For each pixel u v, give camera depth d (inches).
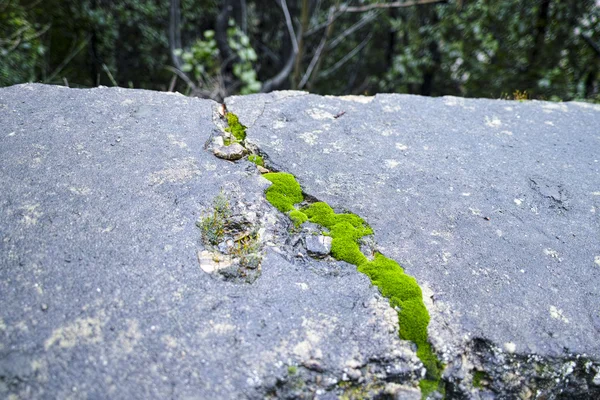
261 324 14.4
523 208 20.7
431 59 86.0
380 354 14.3
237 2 69.1
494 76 70.2
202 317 14.3
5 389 12.1
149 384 12.7
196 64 54.2
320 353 13.9
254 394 12.9
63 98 23.2
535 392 15.1
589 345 15.6
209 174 19.9
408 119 26.0
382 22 98.4
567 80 64.5
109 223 16.8
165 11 84.3
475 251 18.2
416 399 14.0
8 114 21.5
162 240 16.5
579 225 20.1
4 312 13.6
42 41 68.0
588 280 17.6
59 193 17.7
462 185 21.5
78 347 13.1
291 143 22.8
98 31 79.7
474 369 14.9
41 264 15.1
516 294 16.7
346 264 17.1
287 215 18.8
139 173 19.3
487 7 70.5
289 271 16.3
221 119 24.2
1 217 16.4
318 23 83.3
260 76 99.7
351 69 112.2
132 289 14.8
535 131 26.2
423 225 19.1
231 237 17.5
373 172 21.6
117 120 22.3
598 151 24.9
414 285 16.2
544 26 68.2
